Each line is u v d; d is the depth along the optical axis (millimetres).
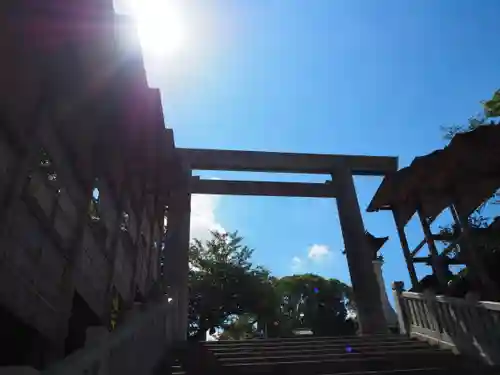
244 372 5207
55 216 2982
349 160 12898
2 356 3256
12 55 2320
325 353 6363
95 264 3924
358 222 11617
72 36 2965
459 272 8141
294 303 30922
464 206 6938
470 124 10055
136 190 6047
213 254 23375
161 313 5781
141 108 5008
